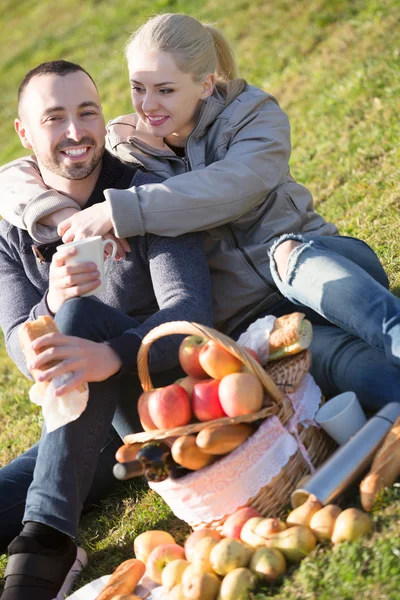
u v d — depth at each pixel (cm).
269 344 268
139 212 299
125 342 273
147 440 251
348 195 509
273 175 324
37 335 264
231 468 247
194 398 254
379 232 437
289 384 260
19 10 1520
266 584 223
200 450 246
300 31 873
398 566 207
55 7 1424
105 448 319
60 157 321
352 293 271
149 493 318
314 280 280
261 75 833
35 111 320
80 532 315
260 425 252
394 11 787
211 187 308
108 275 303
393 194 466
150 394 256
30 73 327
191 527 276
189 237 312
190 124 348
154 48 331
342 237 311
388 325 263
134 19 1189
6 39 1417
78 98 318
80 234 299
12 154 1059
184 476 250
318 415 266
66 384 257
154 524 297
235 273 322
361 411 264
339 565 215
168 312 289
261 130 332
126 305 322
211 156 340
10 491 303
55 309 290
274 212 328
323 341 293
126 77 1028
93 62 1130
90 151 321
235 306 325
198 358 261
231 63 372
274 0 966
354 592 207
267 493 252
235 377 248
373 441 247
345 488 241
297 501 244
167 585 239
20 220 322
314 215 343
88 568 285
